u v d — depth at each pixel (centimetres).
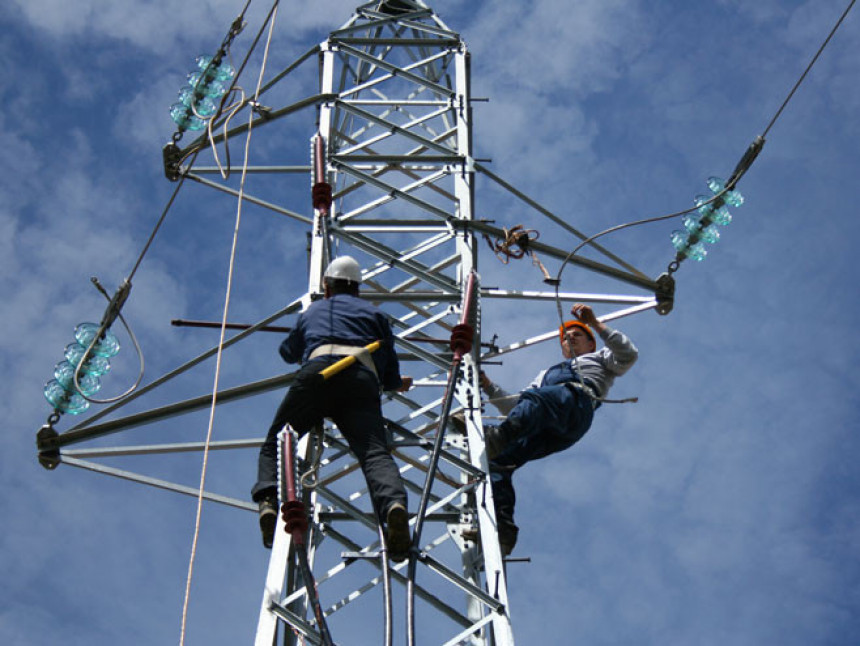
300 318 934
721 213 1247
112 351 1108
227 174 1189
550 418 1067
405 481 1012
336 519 998
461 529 1041
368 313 924
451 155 1362
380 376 915
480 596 860
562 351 1185
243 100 1224
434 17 1630
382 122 1397
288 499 816
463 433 1083
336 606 919
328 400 873
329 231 1200
